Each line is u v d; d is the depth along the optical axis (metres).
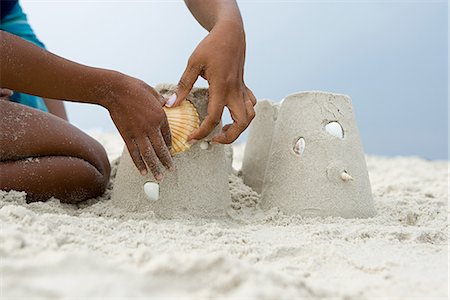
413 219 1.78
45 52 1.42
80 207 1.73
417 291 0.99
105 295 0.78
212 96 1.47
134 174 1.60
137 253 0.94
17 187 1.55
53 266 0.85
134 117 1.42
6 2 2.51
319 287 0.94
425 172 3.60
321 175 1.66
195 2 1.72
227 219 1.63
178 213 1.57
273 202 1.72
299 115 1.73
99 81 1.42
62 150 1.63
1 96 1.71
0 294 0.77
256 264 1.12
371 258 1.19
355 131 1.75
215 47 1.47
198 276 0.85
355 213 1.67
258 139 2.02
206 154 1.61
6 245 0.93
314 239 1.36
